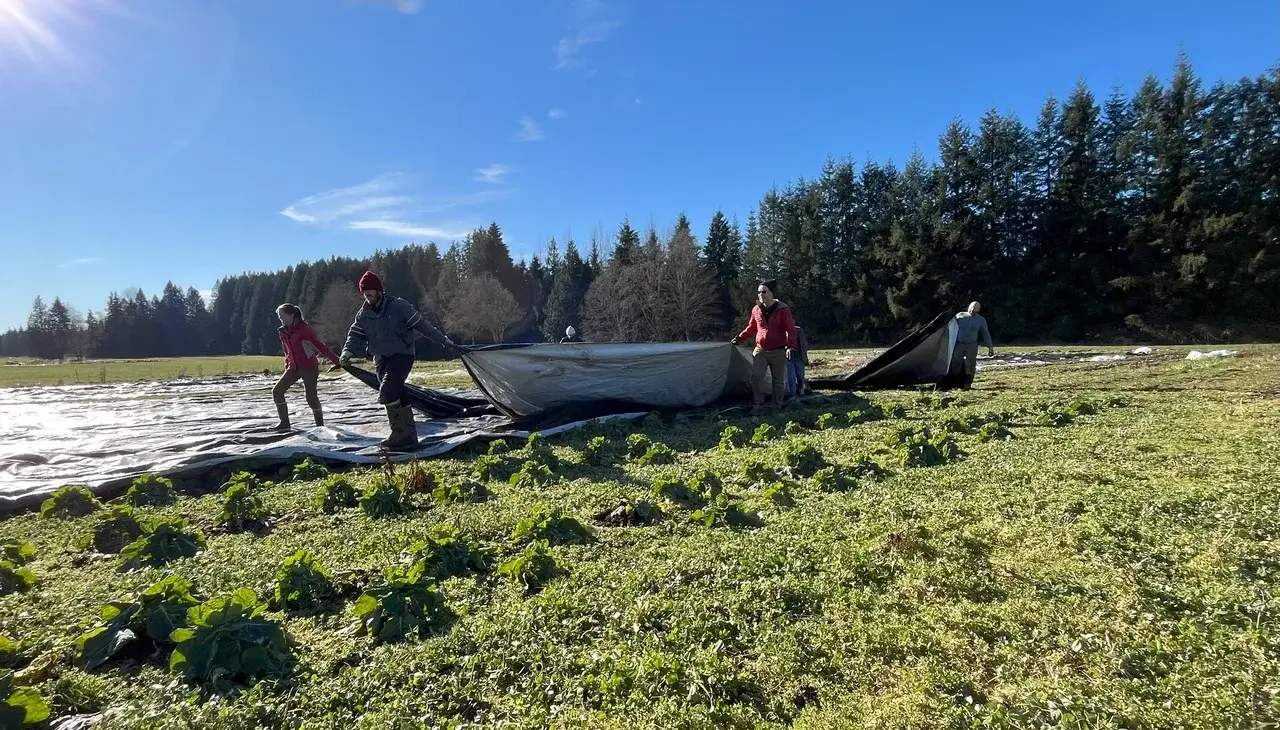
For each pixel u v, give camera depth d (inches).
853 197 1807.3
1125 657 102.4
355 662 115.0
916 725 90.0
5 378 1183.6
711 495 205.0
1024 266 1560.0
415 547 156.5
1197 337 1318.9
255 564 159.8
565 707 99.1
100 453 317.7
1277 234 1327.5
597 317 2018.9
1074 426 295.3
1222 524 156.6
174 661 109.3
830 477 218.1
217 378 1059.9
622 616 125.3
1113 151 1496.1
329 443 314.8
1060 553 146.6
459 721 96.7
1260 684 92.4
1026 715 89.3
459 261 2908.5
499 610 129.4
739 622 123.0
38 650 122.2
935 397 418.9
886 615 122.6
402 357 302.4
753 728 94.7
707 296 1974.7
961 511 179.8
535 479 239.5
